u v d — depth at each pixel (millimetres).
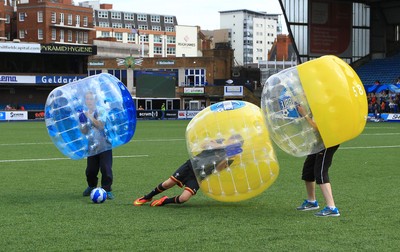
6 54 66562
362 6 55812
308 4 53031
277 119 8398
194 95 67875
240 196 8844
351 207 9117
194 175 9164
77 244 6699
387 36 57344
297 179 12570
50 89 68562
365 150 20266
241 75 75500
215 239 6941
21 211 8789
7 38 105438
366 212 8688
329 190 8406
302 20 53062
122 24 145500
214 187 8852
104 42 100688
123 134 9758
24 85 66500
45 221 8008
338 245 6668
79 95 9625
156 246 6605
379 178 12781
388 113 48438
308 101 8148
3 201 9750
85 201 9758
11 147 21719
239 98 67000
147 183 12125
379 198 10031
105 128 9625
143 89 62344
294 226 7680
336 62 8352
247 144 8664
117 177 13102
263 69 97625
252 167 8664
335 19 54406
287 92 8297
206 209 8977
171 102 62938
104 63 75688
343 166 15203
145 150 20391
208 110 8953
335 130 8117
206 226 7680
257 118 8828
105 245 6652
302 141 8289
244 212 8727
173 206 9258
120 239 6938
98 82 9711
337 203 9500
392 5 55406
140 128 37375
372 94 49906
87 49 68562
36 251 6406
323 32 53938
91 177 10203
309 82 8180
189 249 6480
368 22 56438
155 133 31375
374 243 6762
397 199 9914
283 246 6613
